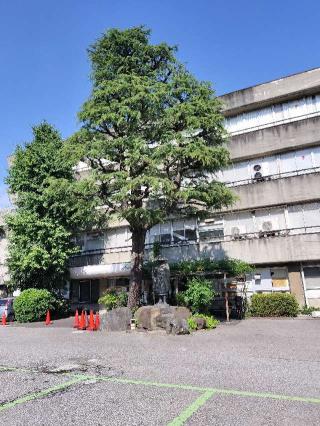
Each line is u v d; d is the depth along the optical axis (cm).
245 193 2177
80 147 1567
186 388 589
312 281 1958
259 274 2086
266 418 458
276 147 2162
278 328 1354
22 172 2256
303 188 2041
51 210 2217
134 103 1544
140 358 842
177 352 906
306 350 897
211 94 1616
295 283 1984
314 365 733
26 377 689
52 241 2139
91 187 1532
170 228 2378
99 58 1711
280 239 2009
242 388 583
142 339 1154
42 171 2236
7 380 670
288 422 445
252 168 2252
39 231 2119
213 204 1639
